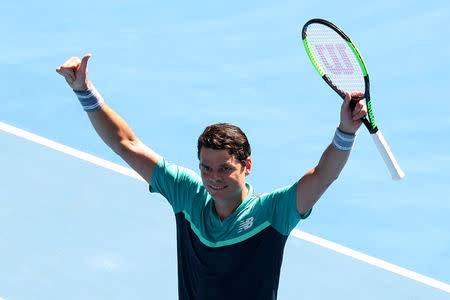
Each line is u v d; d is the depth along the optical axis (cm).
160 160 1955
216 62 5272
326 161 1797
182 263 1911
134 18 5781
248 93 4947
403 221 3925
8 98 4819
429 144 4550
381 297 3138
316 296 3103
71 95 4891
